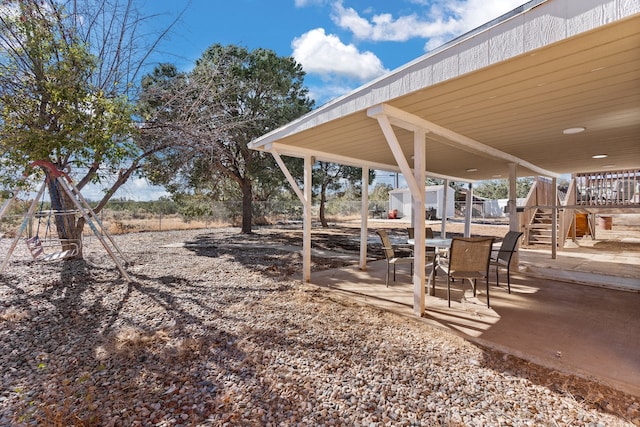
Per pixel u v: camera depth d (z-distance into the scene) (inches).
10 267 220.8
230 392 78.7
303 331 117.1
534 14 70.3
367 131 143.3
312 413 71.0
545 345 105.2
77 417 68.4
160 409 72.0
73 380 84.0
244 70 391.9
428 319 129.9
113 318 130.0
